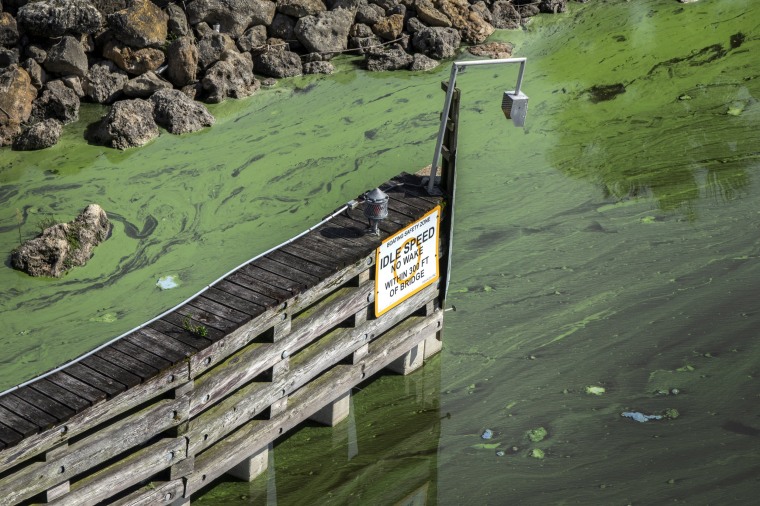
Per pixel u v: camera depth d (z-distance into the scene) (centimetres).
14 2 1928
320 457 1241
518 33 2323
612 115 1998
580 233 1645
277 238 1579
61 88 1873
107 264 1524
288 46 2123
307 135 1869
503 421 1288
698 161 1841
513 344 1416
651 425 1270
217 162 1777
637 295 1505
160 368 1014
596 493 1173
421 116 1942
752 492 1168
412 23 2206
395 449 1252
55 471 957
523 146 1888
